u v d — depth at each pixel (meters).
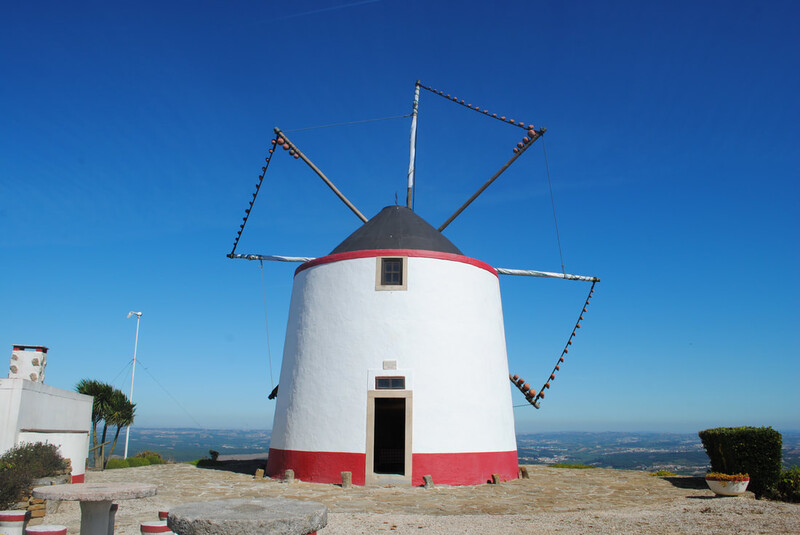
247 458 30.41
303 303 22.47
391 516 13.90
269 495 17.12
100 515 9.70
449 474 19.53
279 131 24.20
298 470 20.22
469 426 20.38
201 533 6.68
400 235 22.48
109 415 32.91
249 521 6.67
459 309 21.48
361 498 16.78
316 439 20.17
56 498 9.10
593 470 25.16
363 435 19.70
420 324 20.73
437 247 22.59
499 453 21.06
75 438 19.19
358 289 21.23
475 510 14.99
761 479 17.05
